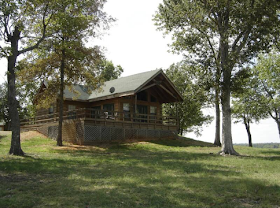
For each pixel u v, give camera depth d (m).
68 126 28.27
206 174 11.17
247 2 18.73
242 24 18.69
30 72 24.55
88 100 34.31
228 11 19.80
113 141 27.81
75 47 23.06
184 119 44.41
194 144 30.86
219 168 13.05
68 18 18.25
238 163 15.10
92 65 25.11
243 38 20.11
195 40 21.12
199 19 20.78
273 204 7.16
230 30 19.38
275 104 37.72
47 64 25.09
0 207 6.53
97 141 26.97
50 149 22.20
